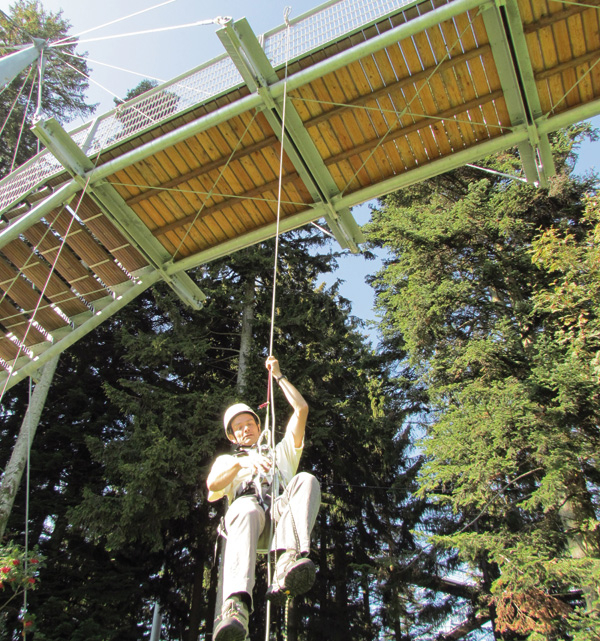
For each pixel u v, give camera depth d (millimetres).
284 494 3053
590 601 9828
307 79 6926
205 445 13281
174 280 9156
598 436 10906
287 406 15062
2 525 11492
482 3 6402
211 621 15070
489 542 10523
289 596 2703
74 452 15508
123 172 8156
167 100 7797
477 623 15656
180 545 15648
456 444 11367
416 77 7191
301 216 8406
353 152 7891
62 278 9492
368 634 15570
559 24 6703
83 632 11273
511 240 15125
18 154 17984
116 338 16312
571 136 16031
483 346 12422
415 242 14891
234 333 17250
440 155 8039
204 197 8422
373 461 18109
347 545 17344
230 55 6965
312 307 17422
